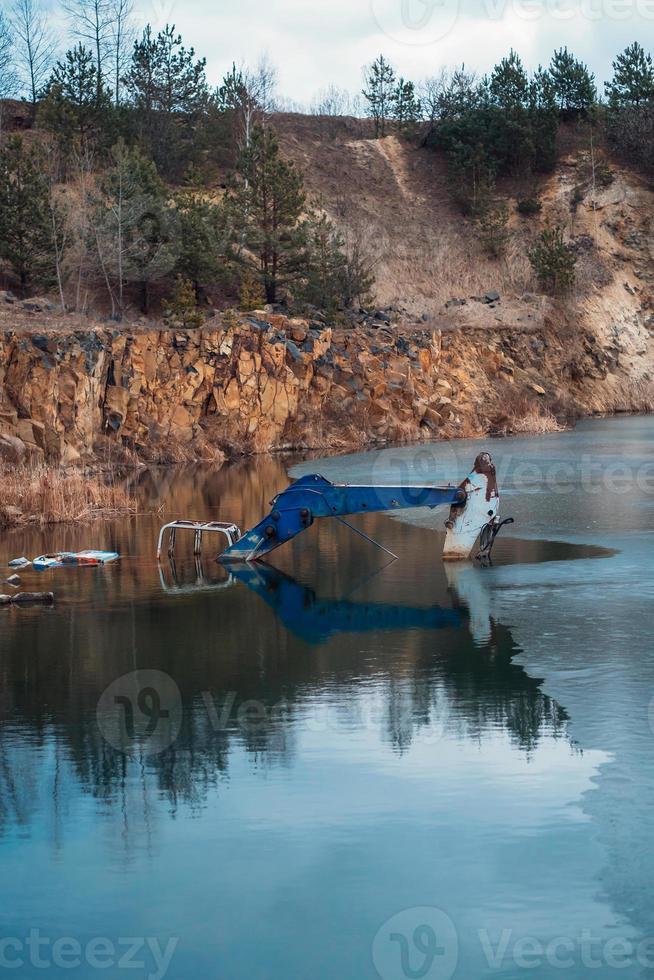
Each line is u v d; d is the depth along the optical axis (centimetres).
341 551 1984
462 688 1095
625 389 6862
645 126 8088
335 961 614
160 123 6781
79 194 5725
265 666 1205
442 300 6800
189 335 4272
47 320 4119
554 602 1477
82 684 1148
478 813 789
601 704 1023
